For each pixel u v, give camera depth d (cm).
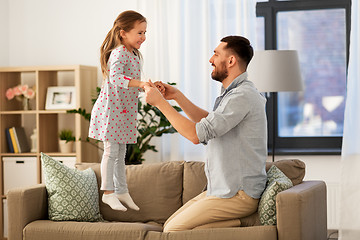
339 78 557
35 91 550
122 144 390
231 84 339
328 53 559
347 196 488
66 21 579
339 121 557
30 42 588
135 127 379
